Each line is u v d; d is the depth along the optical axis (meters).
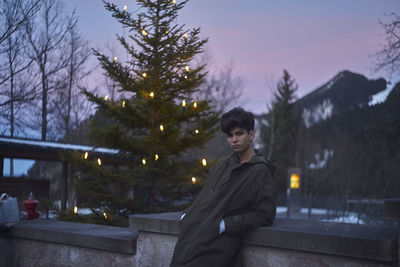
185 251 2.32
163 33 5.79
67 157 5.96
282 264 2.35
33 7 11.09
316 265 2.21
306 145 34.25
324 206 22.22
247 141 2.49
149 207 6.17
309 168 33.31
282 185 33.72
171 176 5.83
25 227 3.80
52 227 3.78
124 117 5.90
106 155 12.29
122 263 3.19
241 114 2.47
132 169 6.28
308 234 2.19
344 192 27.62
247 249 2.49
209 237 2.28
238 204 2.37
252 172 2.39
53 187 15.56
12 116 13.34
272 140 27.20
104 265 3.29
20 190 11.58
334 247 2.10
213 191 2.48
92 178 6.35
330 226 2.45
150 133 5.96
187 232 2.40
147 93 5.77
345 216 18.03
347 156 28.53
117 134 5.86
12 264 3.93
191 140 6.07
